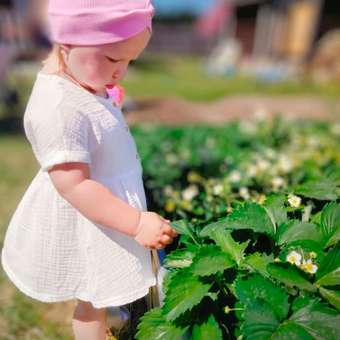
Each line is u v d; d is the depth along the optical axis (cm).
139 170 160
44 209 146
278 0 1962
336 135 481
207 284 135
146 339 136
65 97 136
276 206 158
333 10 1675
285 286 133
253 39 2164
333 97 1054
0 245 301
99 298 146
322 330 117
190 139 482
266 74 1489
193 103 909
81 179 135
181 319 137
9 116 793
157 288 155
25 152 564
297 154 389
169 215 239
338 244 133
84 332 161
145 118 714
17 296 252
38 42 1156
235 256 141
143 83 1351
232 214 151
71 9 131
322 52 1558
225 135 497
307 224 146
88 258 146
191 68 2095
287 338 113
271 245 152
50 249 146
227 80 1548
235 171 315
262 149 419
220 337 129
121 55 138
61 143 133
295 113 824
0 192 412
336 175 196
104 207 137
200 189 315
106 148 144
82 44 133
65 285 149
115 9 131
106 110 145
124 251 147
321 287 130
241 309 133
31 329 224
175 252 153
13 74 1150
